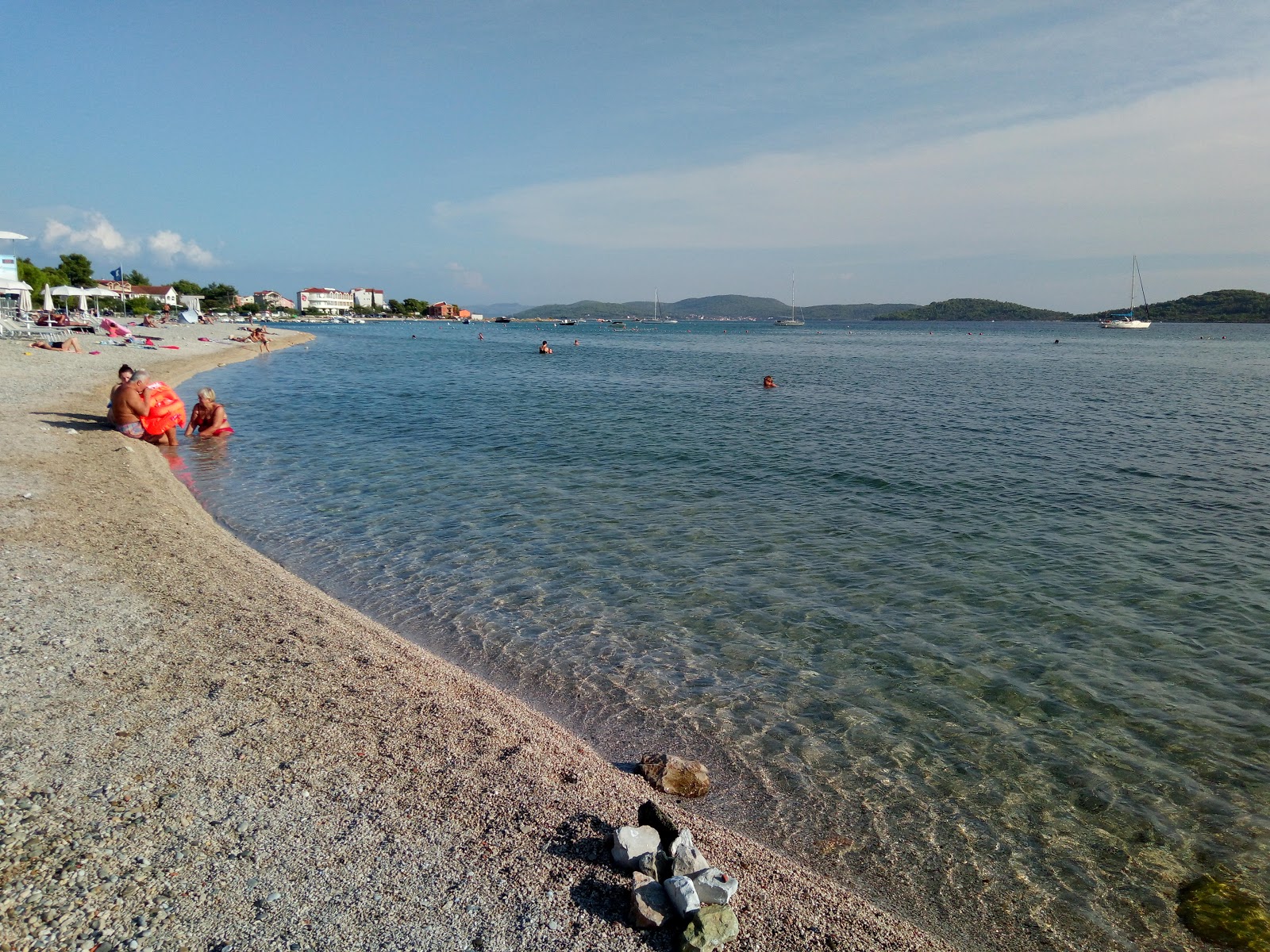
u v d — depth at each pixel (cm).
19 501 1225
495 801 523
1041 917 512
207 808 491
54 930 382
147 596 880
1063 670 873
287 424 2673
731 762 679
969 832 597
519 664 859
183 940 382
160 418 2047
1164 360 7344
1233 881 552
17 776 512
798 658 895
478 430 2625
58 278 9769
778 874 502
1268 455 2239
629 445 2347
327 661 743
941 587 1134
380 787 529
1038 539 1384
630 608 1038
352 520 1438
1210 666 887
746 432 2633
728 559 1255
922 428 2773
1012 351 9288
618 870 461
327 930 396
